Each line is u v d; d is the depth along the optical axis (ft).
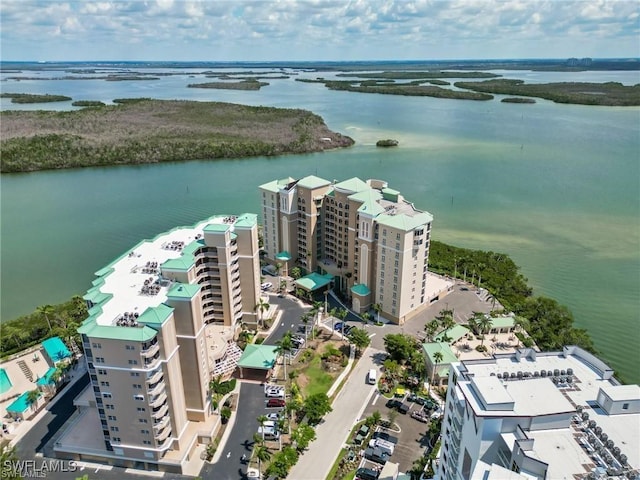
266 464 327.88
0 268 629.51
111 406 310.04
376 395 391.04
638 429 213.66
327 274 565.53
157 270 370.32
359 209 490.90
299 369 423.64
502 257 630.74
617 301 551.59
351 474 317.22
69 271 624.18
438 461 285.02
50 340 454.40
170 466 324.60
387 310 496.23
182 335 329.72
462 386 230.07
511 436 209.26
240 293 471.62
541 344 450.71
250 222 453.17
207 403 358.64
